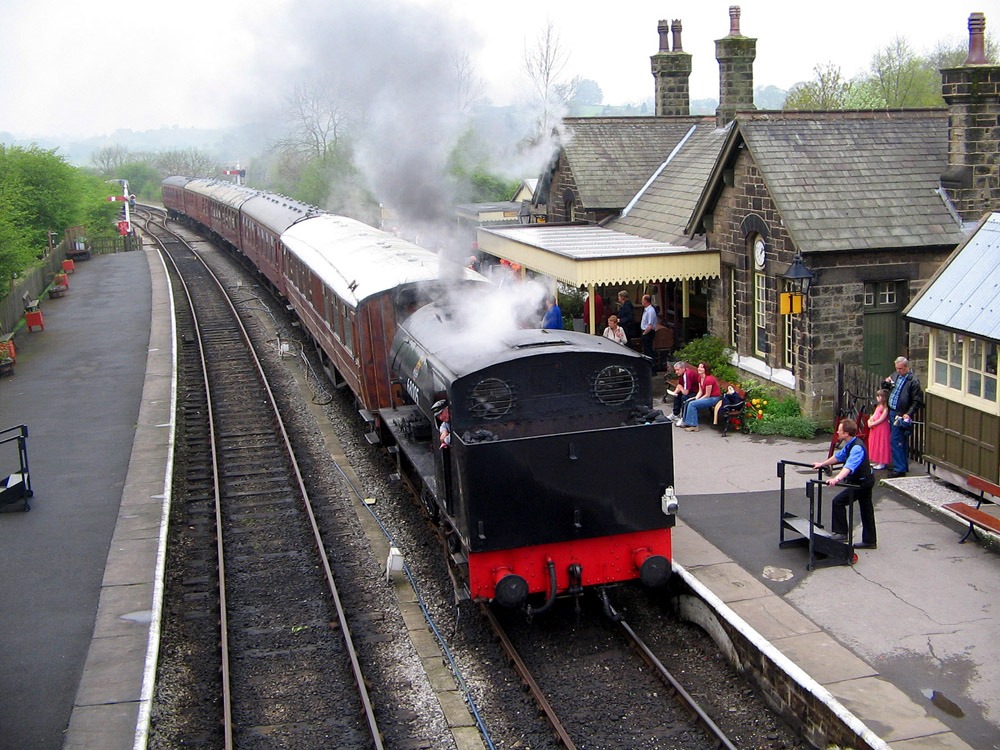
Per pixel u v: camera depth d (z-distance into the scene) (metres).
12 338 25.41
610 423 9.77
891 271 15.25
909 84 48.62
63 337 26.86
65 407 19.50
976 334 10.86
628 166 23.36
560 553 9.62
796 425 15.02
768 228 16.05
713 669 9.16
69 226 44.09
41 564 11.84
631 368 9.81
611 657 9.54
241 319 29.48
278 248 28.89
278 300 31.59
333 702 9.01
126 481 14.91
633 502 9.65
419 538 12.70
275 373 22.64
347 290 16.62
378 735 8.13
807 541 10.86
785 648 8.57
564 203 24.69
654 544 9.88
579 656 9.60
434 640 10.10
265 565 12.20
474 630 10.24
